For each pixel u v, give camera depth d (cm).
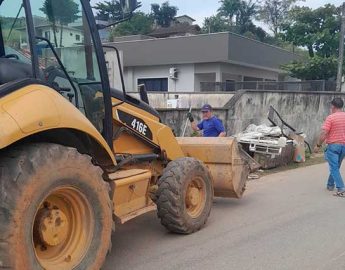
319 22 2894
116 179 519
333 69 2784
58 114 411
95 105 530
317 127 1723
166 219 611
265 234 641
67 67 516
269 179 1075
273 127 1274
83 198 438
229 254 561
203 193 660
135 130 620
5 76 424
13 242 372
